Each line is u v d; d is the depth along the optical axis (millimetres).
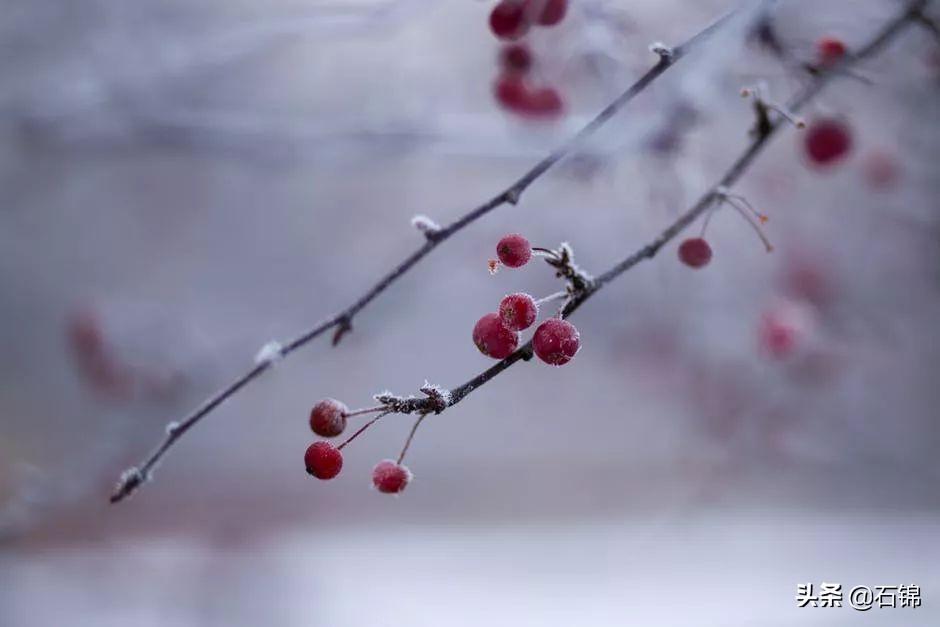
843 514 1520
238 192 1705
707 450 1450
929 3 767
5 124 1110
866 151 1047
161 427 1317
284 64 1131
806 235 1231
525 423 2164
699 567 1363
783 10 763
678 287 1253
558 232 1245
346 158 998
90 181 1736
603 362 1592
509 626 1237
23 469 1126
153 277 1847
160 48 1013
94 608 1309
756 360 1259
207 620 1288
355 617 1297
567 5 747
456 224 688
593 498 1842
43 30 1061
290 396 1999
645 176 835
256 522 1729
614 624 1192
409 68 1059
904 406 1372
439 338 1973
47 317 1993
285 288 1717
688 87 790
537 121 808
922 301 1305
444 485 2025
